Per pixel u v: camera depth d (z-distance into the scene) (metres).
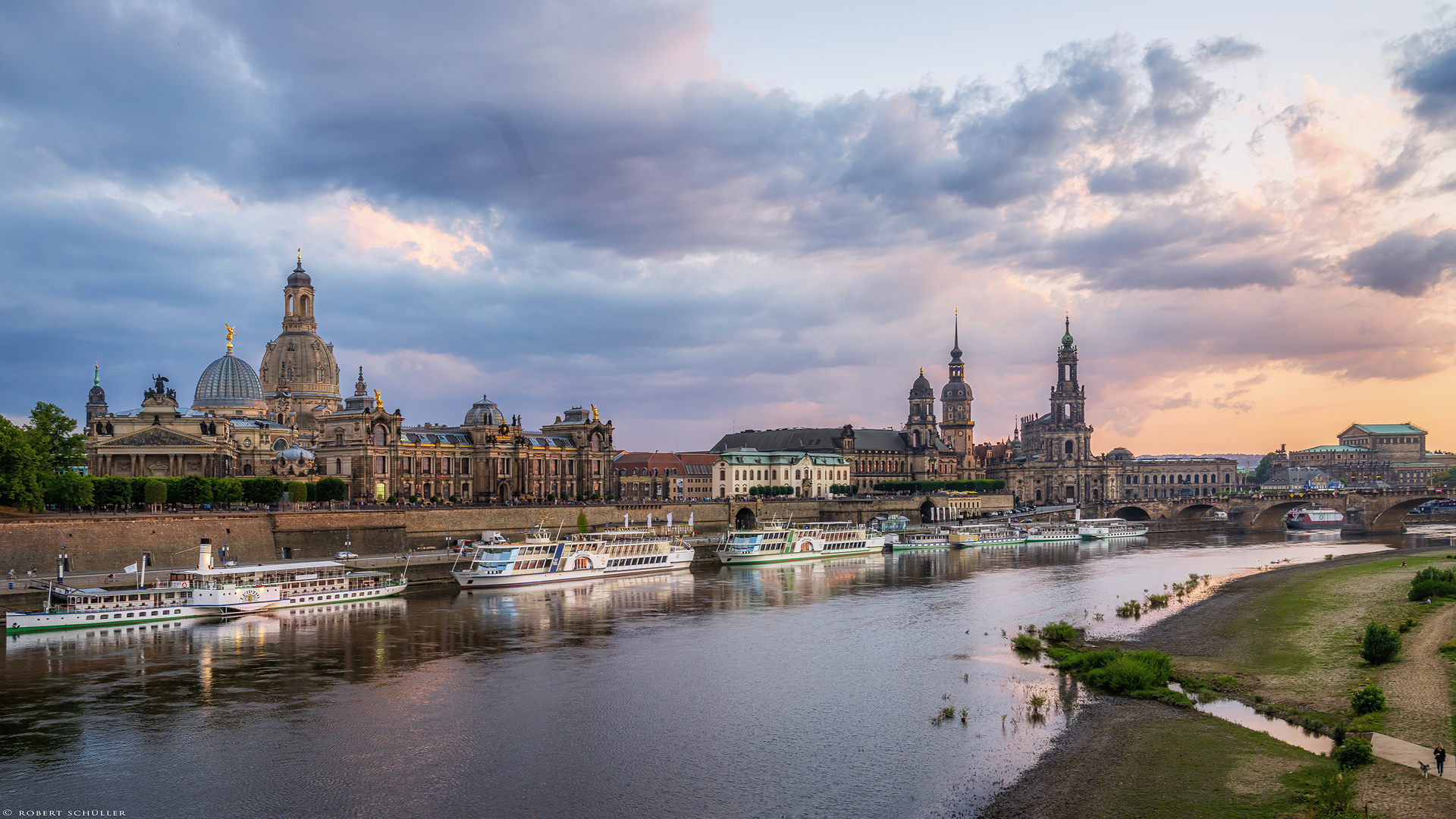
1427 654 92.94
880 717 83.25
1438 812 56.72
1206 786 63.59
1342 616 120.75
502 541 194.88
